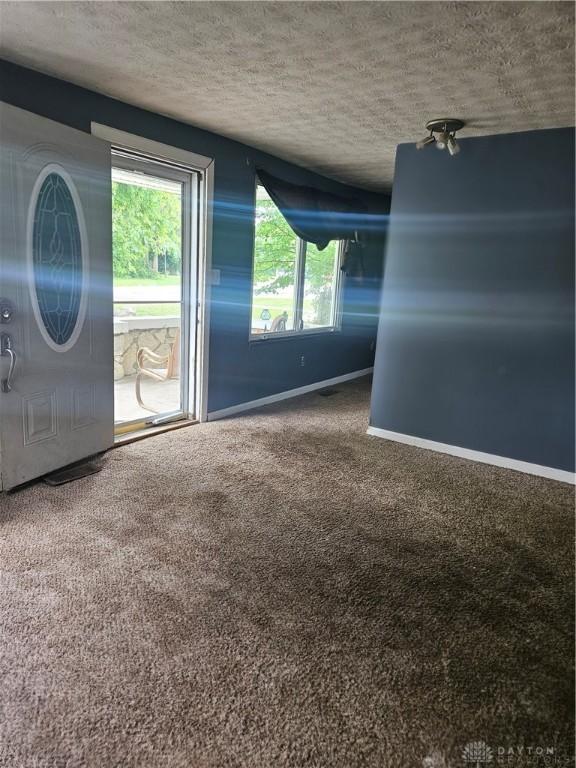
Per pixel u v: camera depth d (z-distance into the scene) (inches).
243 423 171.3
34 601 76.9
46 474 118.3
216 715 59.9
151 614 75.7
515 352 137.3
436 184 143.5
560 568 93.0
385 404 161.6
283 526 103.3
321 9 77.9
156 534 97.3
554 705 63.6
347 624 76.1
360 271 242.1
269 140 158.6
